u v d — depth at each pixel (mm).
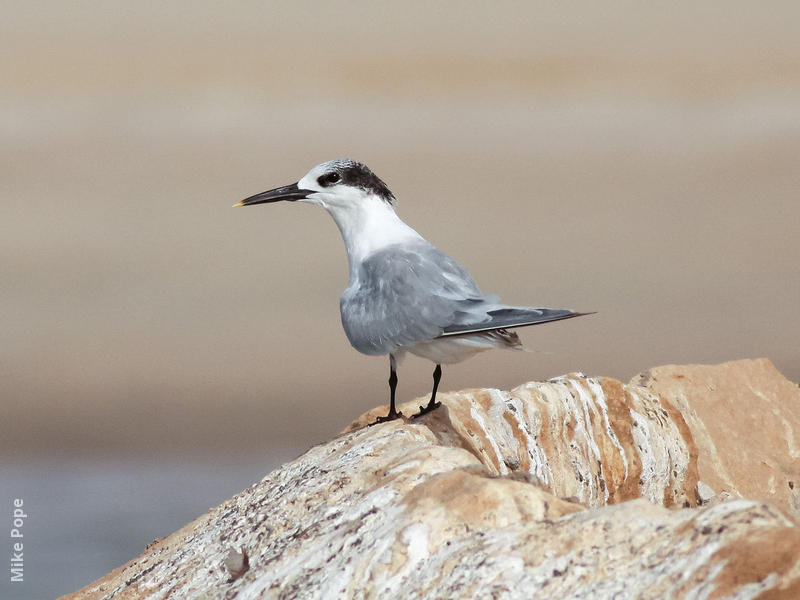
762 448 11023
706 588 4719
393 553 5824
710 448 10898
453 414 9078
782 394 11492
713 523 5047
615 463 9773
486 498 5879
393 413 9070
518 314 8469
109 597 7676
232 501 8328
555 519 5559
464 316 8641
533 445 9250
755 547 4773
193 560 7504
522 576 5258
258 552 7098
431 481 6211
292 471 8133
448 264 9109
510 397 9438
